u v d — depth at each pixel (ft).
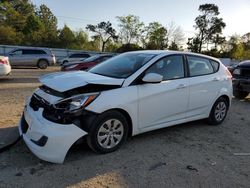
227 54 241.55
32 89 31.63
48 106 12.15
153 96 14.49
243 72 30.66
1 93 27.84
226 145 15.78
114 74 14.58
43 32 205.46
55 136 11.46
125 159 12.97
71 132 11.79
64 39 209.26
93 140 12.68
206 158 13.75
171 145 15.11
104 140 13.16
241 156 14.33
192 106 17.07
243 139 17.03
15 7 229.86
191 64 17.21
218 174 12.14
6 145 13.53
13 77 44.27
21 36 190.19
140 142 15.20
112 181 11.01
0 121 17.51
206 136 17.06
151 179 11.33
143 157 13.33
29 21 207.10
